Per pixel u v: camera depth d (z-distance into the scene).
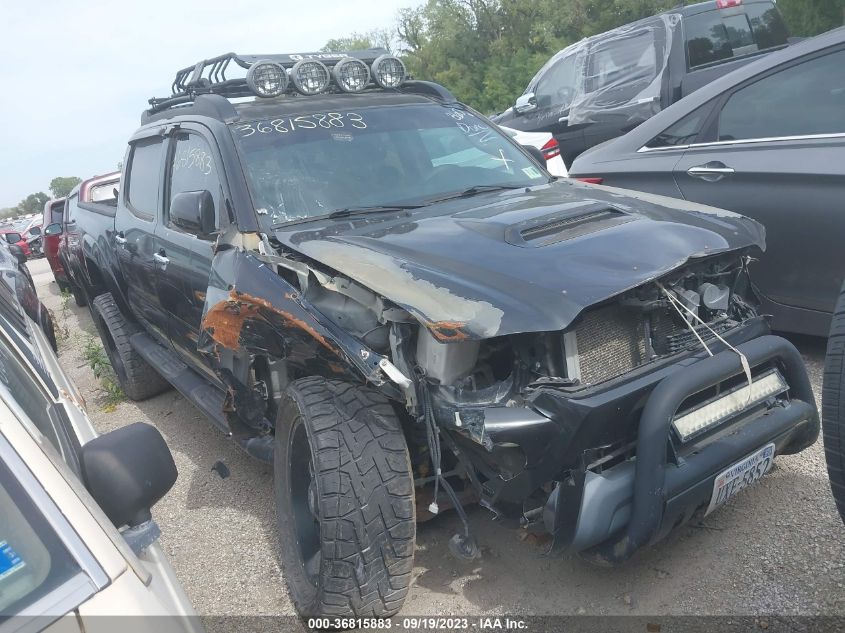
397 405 2.99
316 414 2.86
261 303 3.13
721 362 2.69
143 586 1.53
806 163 4.27
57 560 1.44
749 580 2.87
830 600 2.69
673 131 5.09
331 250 3.19
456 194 3.97
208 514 4.20
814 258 4.32
